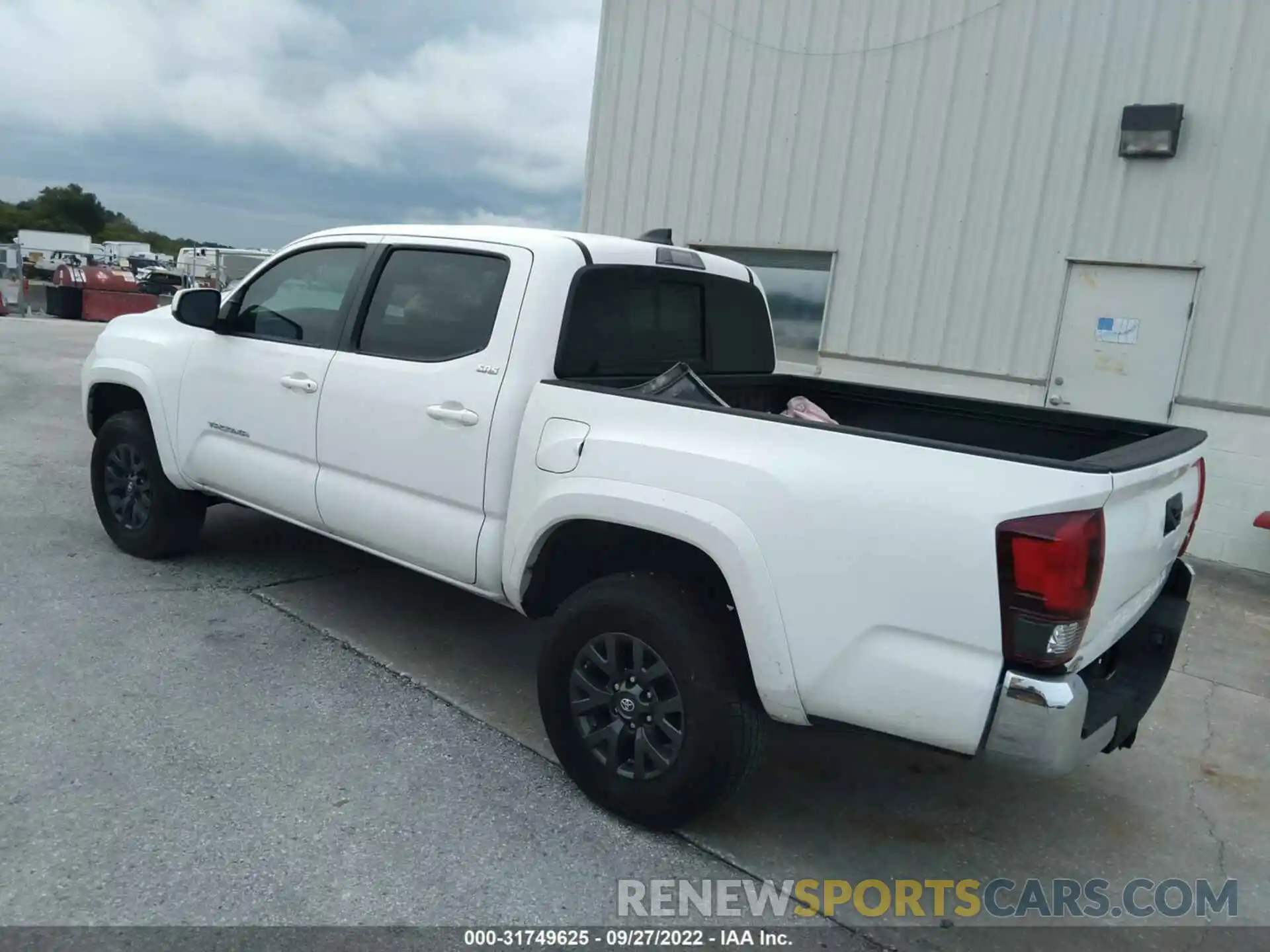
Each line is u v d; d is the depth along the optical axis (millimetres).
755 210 9203
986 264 8133
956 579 2631
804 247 8961
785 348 9273
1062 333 7883
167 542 5348
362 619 4926
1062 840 3553
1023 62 7793
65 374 12945
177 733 3652
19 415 9711
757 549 2904
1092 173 7613
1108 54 7457
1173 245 7367
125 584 5102
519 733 3924
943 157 8219
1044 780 3967
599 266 3805
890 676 2742
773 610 2891
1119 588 2764
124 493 5520
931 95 8219
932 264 8375
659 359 4242
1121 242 7559
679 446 3105
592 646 3350
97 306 23766
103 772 3344
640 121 9805
